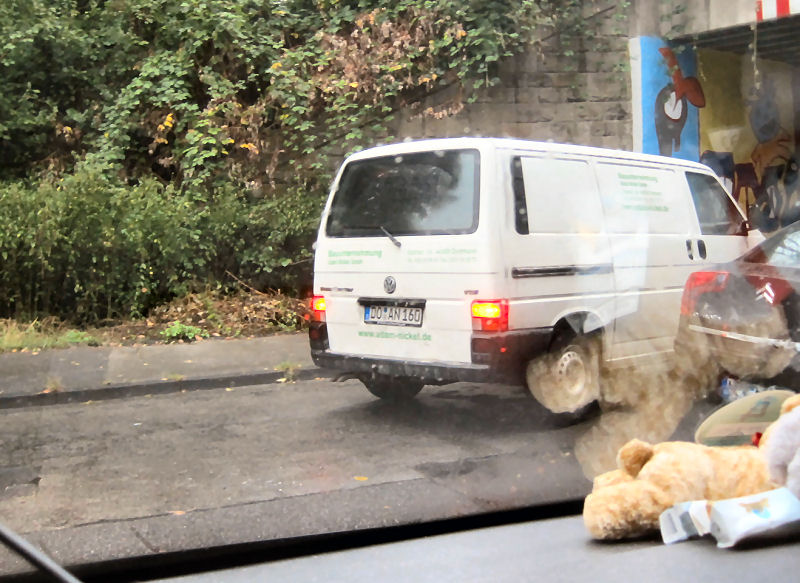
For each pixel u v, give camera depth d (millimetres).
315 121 12188
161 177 12164
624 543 3096
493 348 5734
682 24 13562
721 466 3107
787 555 2773
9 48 11328
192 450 5820
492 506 4352
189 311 10516
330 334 6664
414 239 6133
